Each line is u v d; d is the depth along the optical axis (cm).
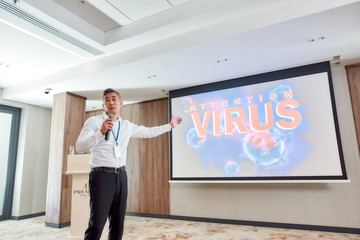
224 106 435
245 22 283
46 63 400
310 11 252
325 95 362
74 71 410
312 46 320
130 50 355
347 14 254
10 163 540
